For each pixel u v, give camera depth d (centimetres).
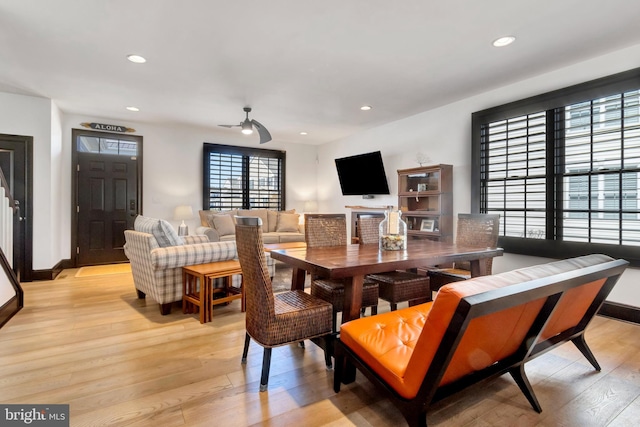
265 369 183
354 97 421
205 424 155
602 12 236
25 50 293
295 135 649
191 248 310
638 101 283
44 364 210
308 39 274
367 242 320
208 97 421
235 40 275
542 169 348
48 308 321
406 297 261
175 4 226
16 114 420
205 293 287
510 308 132
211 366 210
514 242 370
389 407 169
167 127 592
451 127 447
